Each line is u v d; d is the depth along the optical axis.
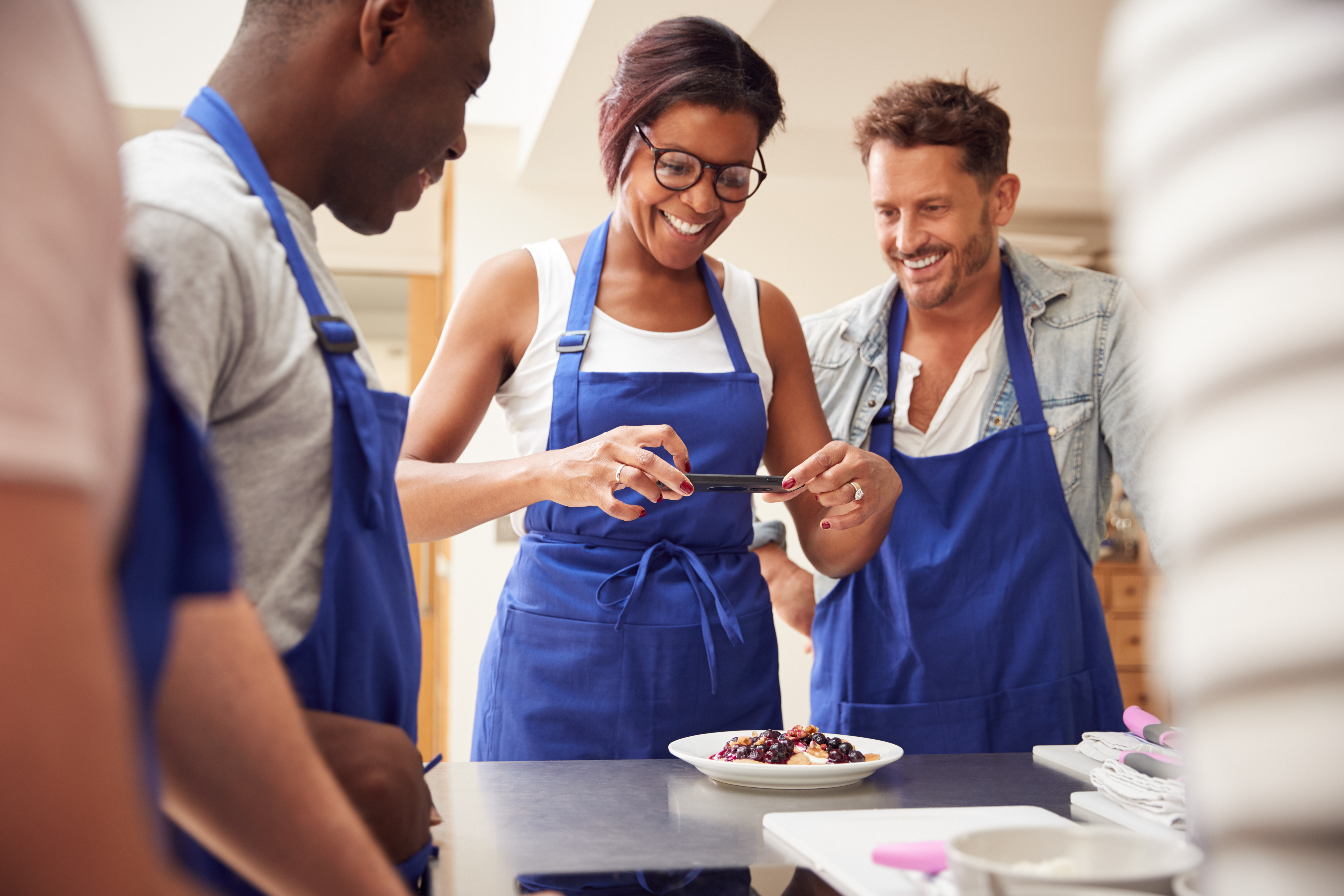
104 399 0.30
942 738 1.66
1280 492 0.28
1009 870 0.58
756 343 1.62
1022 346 1.75
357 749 0.72
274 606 0.73
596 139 3.62
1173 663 0.32
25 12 0.29
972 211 1.66
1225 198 0.29
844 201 4.44
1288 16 0.29
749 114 1.42
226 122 0.78
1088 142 4.40
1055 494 1.69
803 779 1.05
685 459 1.37
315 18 0.79
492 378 1.56
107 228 0.31
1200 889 0.62
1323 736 0.27
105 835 0.26
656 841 0.88
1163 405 0.32
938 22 3.30
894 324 1.83
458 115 0.87
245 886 0.63
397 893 0.51
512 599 1.51
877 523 1.60
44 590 0.26
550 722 1.43
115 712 0.27
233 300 0.70
